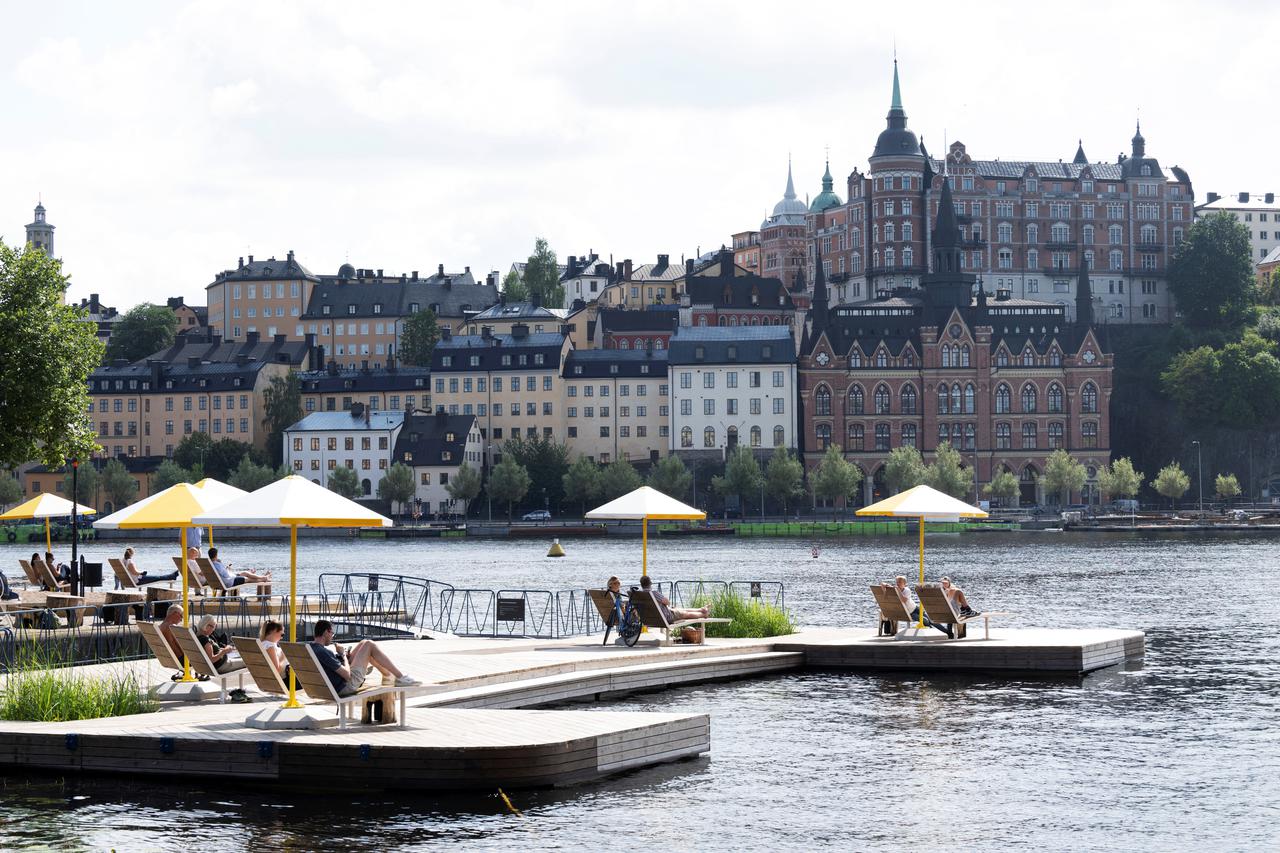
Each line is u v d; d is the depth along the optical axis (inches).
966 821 1819.6
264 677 2116.1
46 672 2213.3
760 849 1695.4
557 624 4426.7
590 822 1790.1
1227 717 2546.8
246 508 2272.4
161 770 1966.0
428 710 2203.5
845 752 2224.4
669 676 2869.1
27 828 1753.2
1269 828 1790.1
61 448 4222.4
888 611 3324.3
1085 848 1707.7
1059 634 3368.6
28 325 4099.4
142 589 3720.5
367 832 1739.7
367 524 2301.9
